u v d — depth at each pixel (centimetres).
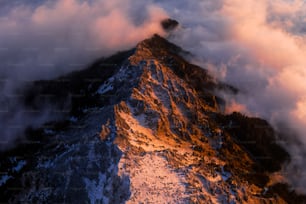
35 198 14112
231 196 14038
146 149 14450
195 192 13338
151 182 13188
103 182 13275
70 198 13462
